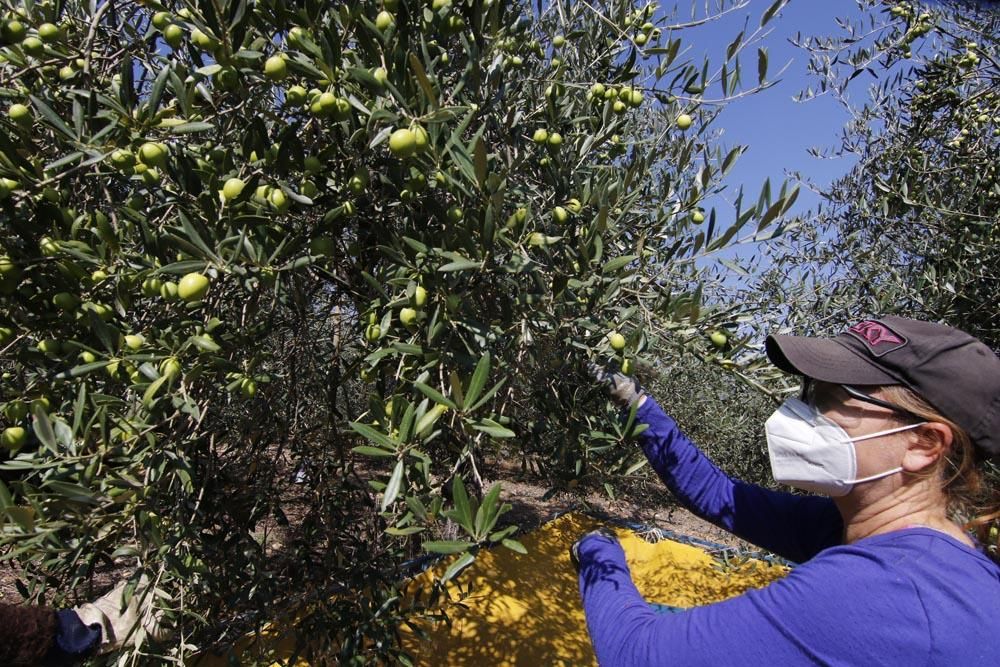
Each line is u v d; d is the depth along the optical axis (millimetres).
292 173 1500
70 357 1366
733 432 4379
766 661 842
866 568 841
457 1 1422
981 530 948
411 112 1151
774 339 1089
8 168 1196
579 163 1713
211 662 2406
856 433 978
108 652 1627
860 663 790
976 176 2984
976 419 875
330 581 2270
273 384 2156
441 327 1243
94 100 1217
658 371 1861
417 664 3311
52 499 1188
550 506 6934
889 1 3023
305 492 2629
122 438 1329
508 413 1951
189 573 1758
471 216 1237
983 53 2916
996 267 2736
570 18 1989
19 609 1251
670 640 936
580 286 1307
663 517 7023
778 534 1432
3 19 1355
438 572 3676
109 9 1780
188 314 1489
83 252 1306
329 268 1846
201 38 1217
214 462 2072
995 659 753
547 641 3900
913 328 971
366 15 1351
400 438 1075
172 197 1495
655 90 1794
